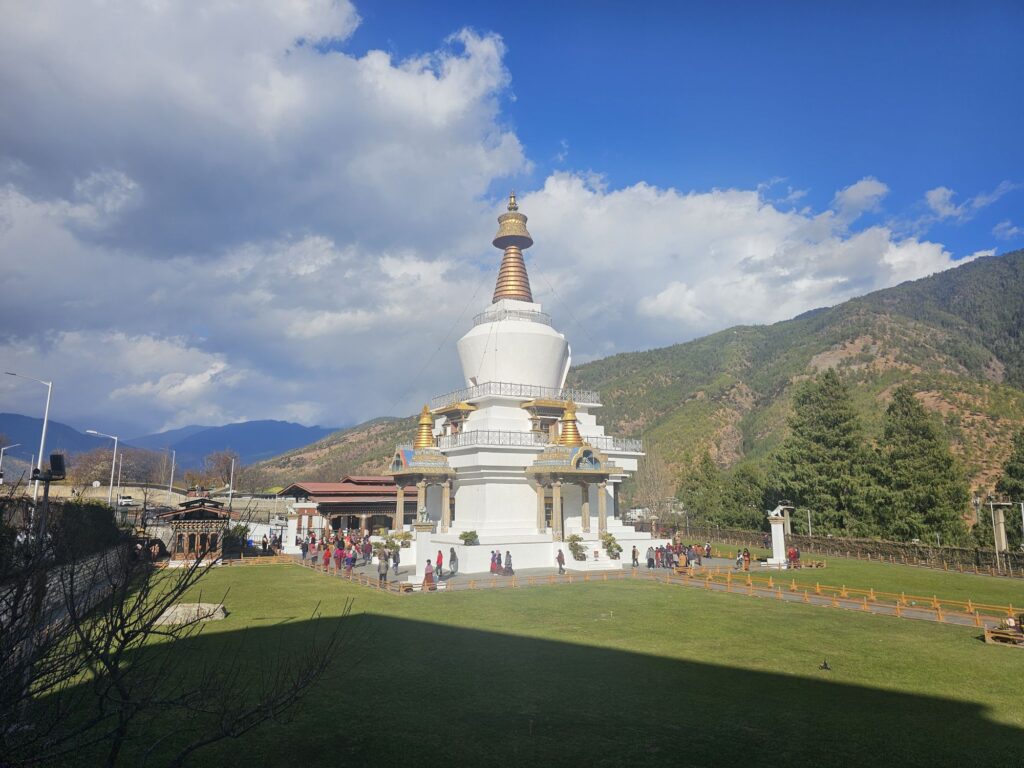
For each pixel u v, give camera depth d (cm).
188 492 8788
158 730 1435
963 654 2139
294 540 5631
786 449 6975
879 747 1384
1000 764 1306
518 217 5869
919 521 5888
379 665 1973
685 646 2230
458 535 4303
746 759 1327
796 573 4234
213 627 2455
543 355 5341
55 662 834
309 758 1321
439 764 1301
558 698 1689
